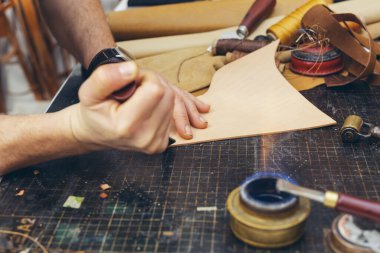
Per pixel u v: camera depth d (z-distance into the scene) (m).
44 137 0.82
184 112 0.97
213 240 0.69
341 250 0.65
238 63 1.20
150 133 0.73
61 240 0.72
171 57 1.30
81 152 0.84
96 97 0.68
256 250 0.67
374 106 1.05
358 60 1.13
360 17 1.28
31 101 2.56
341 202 0.63
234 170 0.85
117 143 0.75
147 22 1.43
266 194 0.70
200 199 0.78
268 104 1.04
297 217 0.66
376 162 0.85
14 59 2.52
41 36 2.26
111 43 1.17
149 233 0.72
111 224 0.74
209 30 1.44
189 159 0.89
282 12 1.44
